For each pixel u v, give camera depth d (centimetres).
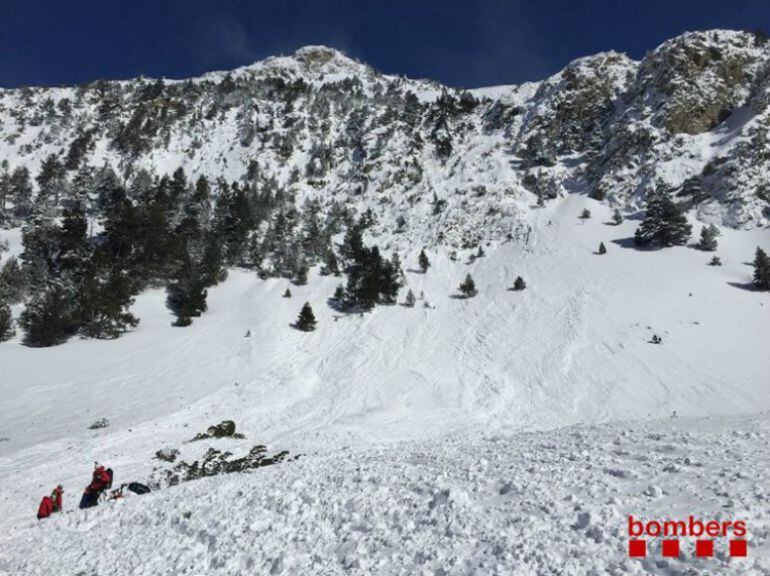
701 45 9469
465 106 13025
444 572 831
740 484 905
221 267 7531
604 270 6275
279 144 11506
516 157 10050
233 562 1074
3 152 12450
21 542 1461
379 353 5188
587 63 11519
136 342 5631
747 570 618
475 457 1520
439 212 8875
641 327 4931
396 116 11906
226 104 13962
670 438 1368
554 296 5881
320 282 7138
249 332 5678
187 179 11119
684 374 4088
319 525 1166
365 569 912
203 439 3008
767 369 4031
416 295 6594
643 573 681
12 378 4662
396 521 1095
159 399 4031
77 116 13625
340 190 10319
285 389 4384
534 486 1104
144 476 2275
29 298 6812
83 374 4744
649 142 8494
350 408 4009
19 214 10062
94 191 10088
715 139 8288
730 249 6494
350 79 17550
